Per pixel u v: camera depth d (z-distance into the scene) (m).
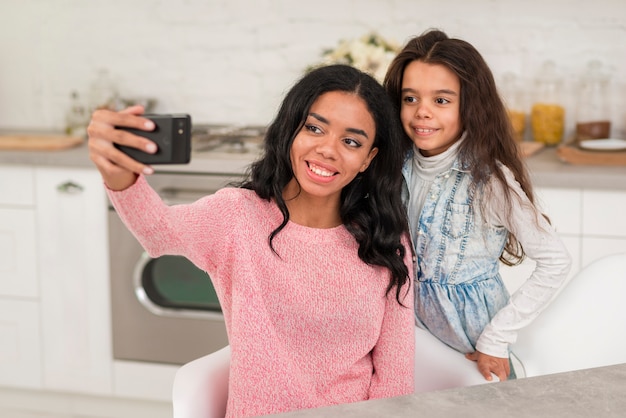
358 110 1.62
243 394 1.62
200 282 3.21
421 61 1.88
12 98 3.93
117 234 3.24
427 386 1.90
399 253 1.75
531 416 1.28
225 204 1.65
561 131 3.42
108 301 3.30
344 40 3.64
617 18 3.41
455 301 1.99
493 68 3.54
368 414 1.29
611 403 1.33
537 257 1.91
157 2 3.76
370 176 1.72
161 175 3.15
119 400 3.39
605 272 1.98
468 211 1.92
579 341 1.95
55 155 3.24
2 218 3.33
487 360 1.91
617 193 2.92
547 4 3.46
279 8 3.68
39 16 3.85
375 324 1.72
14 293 3.37
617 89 3.44
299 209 1.71
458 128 1.90
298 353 1.69
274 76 3.73
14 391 3.48
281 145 1.66
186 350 3.25
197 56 3.78
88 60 3.85
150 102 3.81
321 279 1.68
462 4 3.53
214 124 3.81
